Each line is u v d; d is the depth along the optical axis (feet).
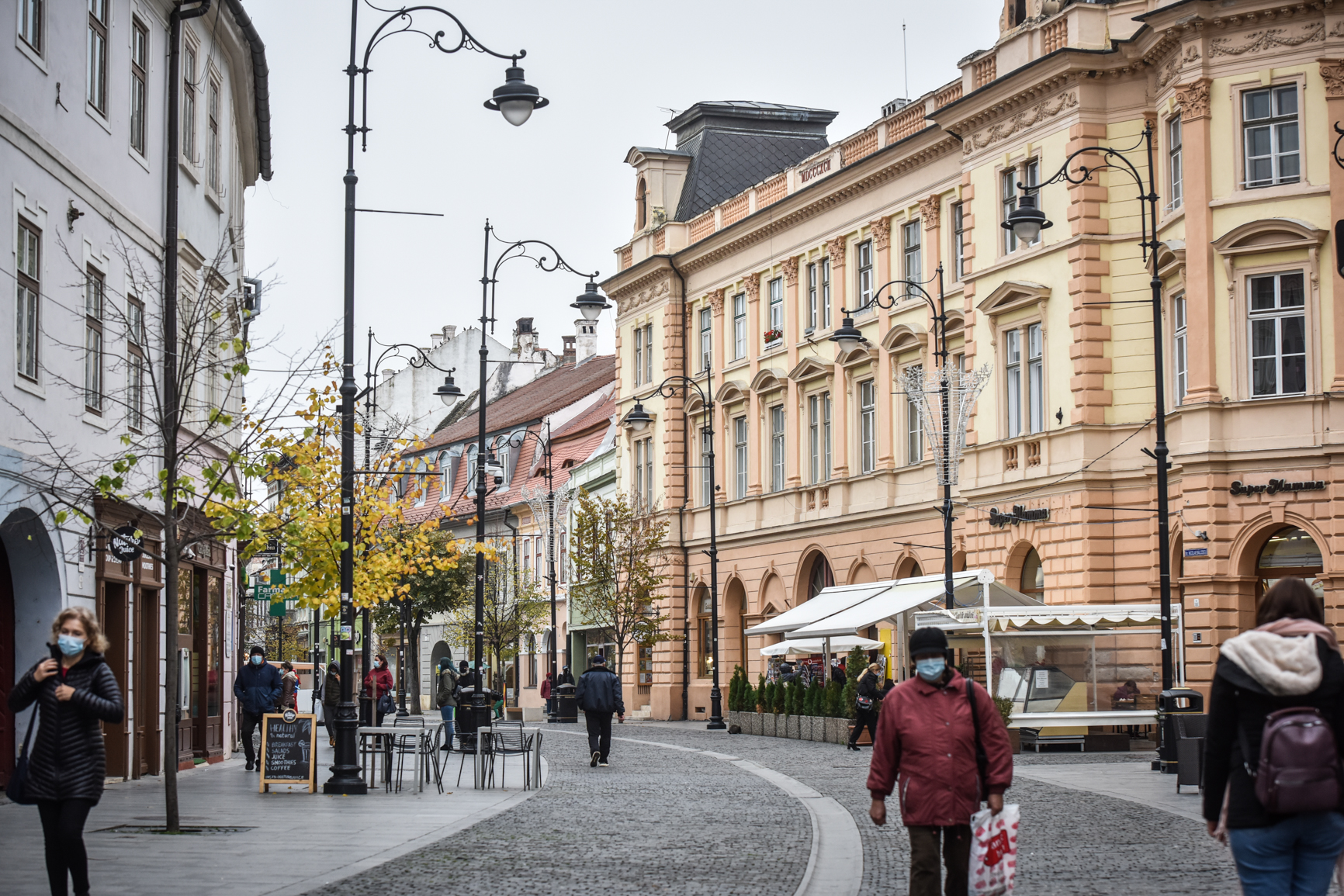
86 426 75.10
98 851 50.85
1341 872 27.89
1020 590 131.64
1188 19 113.39
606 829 59.36
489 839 55.26
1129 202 123.24
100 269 77.87
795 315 175.32
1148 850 52.01
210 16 100.22
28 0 68.28
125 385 81.97
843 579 164.14
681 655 199.11
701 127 209.77
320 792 76.23
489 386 345.72
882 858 50.70
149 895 40.75
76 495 65.10
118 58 81.41
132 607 83.10
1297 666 24.57
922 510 148.46
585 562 200.23
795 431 174.50
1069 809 66.69
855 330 129.70
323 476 113.19
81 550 72.18
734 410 189.88
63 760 36.60
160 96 89.51
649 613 199.11
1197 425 111.96
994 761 32.81
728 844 54.24
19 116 66.54
